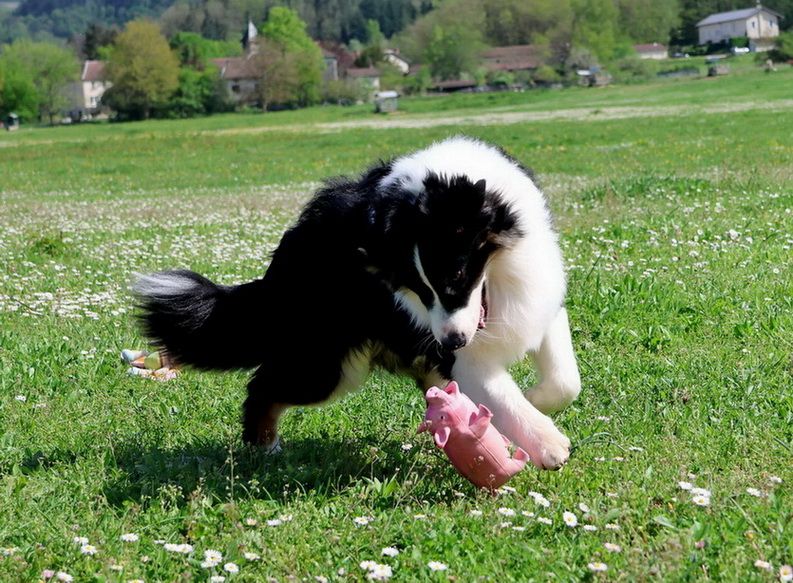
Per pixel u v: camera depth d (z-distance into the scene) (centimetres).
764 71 3522
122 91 4569
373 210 254
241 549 234
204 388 329
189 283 285
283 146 1720
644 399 301
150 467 274
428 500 254
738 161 896
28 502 258
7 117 4675
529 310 260
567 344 276
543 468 257
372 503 252
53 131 3453
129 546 239
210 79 4631
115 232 647
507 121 2131
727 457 267
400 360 273
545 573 223
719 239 464
